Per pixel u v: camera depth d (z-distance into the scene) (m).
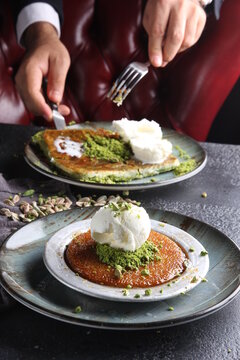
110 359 0.67
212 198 1.06
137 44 1.88
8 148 1.23
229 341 0.70
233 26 1.82
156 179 1.10
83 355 0.67
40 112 1.28
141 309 0.70
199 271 0.75
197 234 0.84
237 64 1.86
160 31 1.26
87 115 1.93
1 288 0.74
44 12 1.51
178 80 1.89
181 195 1.06
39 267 0.76
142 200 1.04
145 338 0.69
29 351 0.67
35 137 1.21
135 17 1.83
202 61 1.86
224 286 0.73
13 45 1.83
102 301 0.71
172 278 0.74
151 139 1.16
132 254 0.76
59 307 0.70
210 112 1.92
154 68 1.89
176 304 0.71
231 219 0.98
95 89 1.90
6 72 1.85
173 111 1.92
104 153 1.15
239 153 1.27
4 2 1.79
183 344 0.69
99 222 0.78
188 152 1.22
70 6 1.82
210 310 0.68
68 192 1.04
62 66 1.36
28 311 0.73
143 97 1.92
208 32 1.85
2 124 1.36
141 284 0.72
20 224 0.90
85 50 1.87
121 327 0.65
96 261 0.76
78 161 1.11
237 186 1.12
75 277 0.73
